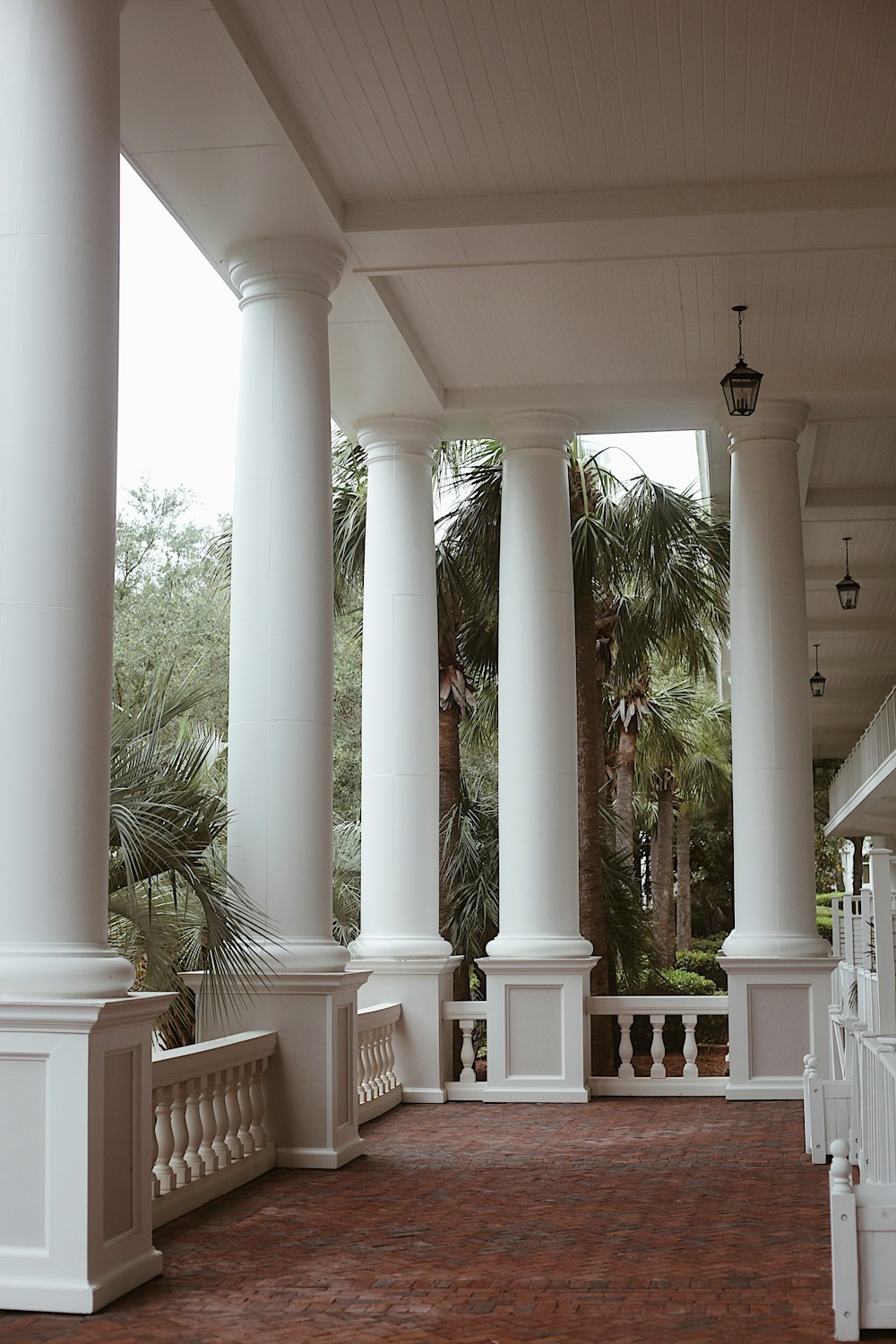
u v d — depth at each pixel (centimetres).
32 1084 705
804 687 1625
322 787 1189
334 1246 830
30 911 717
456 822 2067
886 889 991
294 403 1229
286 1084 1136
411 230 1234
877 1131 859
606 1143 1247
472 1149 1227
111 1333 650
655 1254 800
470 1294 715
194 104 1045
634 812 3538
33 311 756
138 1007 739
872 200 1200
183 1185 946
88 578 753
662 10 980
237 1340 637
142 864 949
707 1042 2881
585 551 1977
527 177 1207
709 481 2056
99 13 796
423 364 1577
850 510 2189
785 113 1111
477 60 1038
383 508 1691
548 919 1616
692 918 4450
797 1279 733
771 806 1603
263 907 1157
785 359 1600
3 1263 693
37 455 746
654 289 1416
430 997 1616
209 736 1084
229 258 1264
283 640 1195
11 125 770
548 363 1614
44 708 731
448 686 2053
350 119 1116
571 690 1669
